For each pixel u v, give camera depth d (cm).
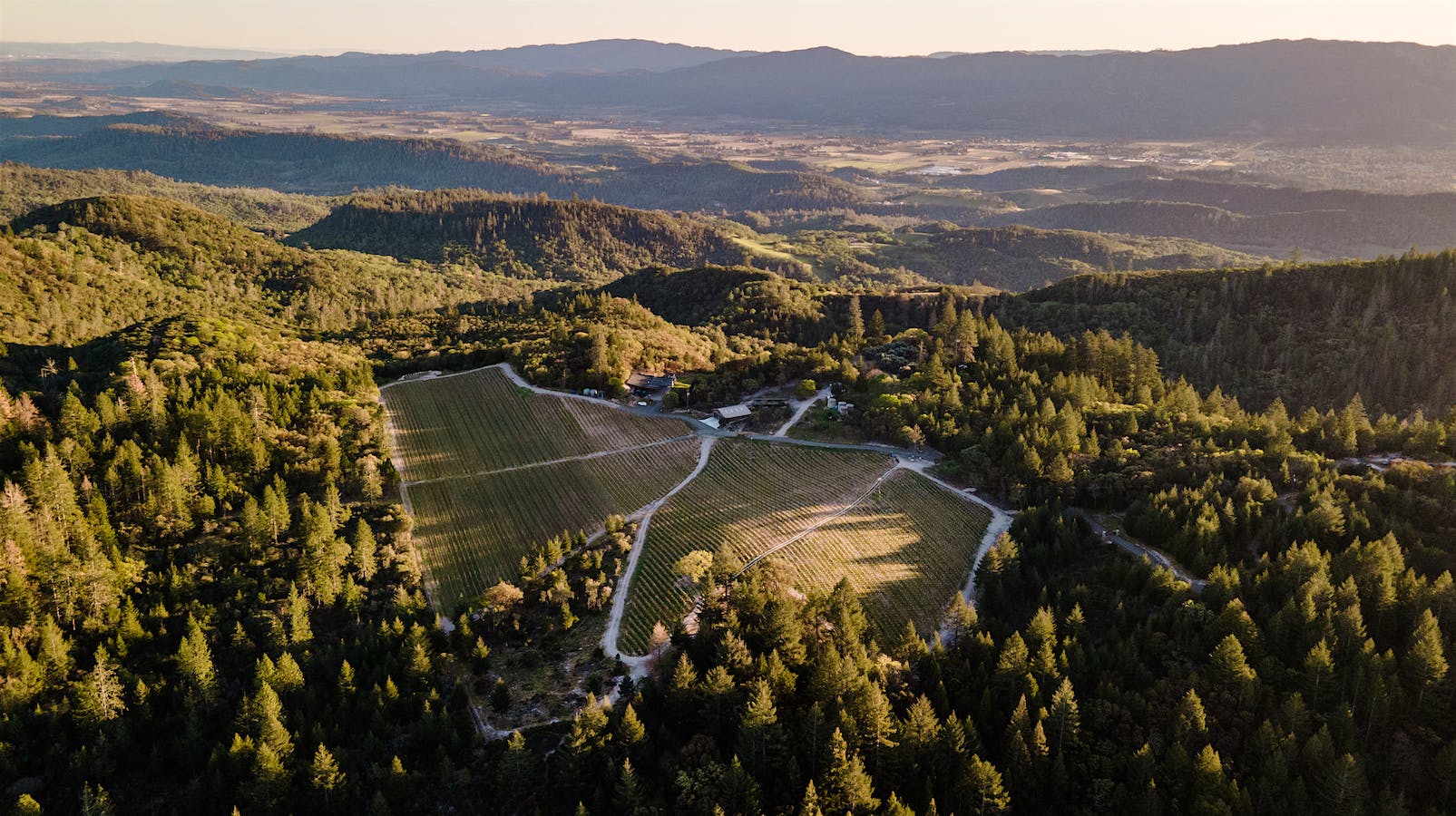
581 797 10262
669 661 12506
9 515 13250
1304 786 9906
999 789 10181
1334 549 14350
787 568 14825
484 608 13688
